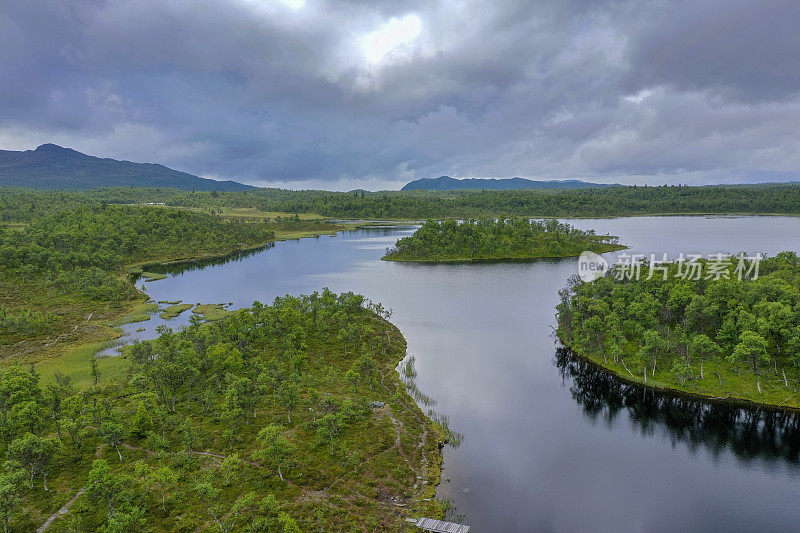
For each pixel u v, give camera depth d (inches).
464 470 3107.8
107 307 7490.2
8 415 3238.2
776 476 3090.6
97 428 3331.7
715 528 2573.8
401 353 5305.1
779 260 7770.7
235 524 2397.9
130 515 2319.1
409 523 2501.2
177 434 3339.1
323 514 2501.2
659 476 3080.7
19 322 6038.4
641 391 4274.1
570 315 5851.4
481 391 4377.5
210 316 7062.0
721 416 3878.0
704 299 5068.9
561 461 3250.5
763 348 4109.3
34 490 2664.9
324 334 5698.8
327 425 3329.2
